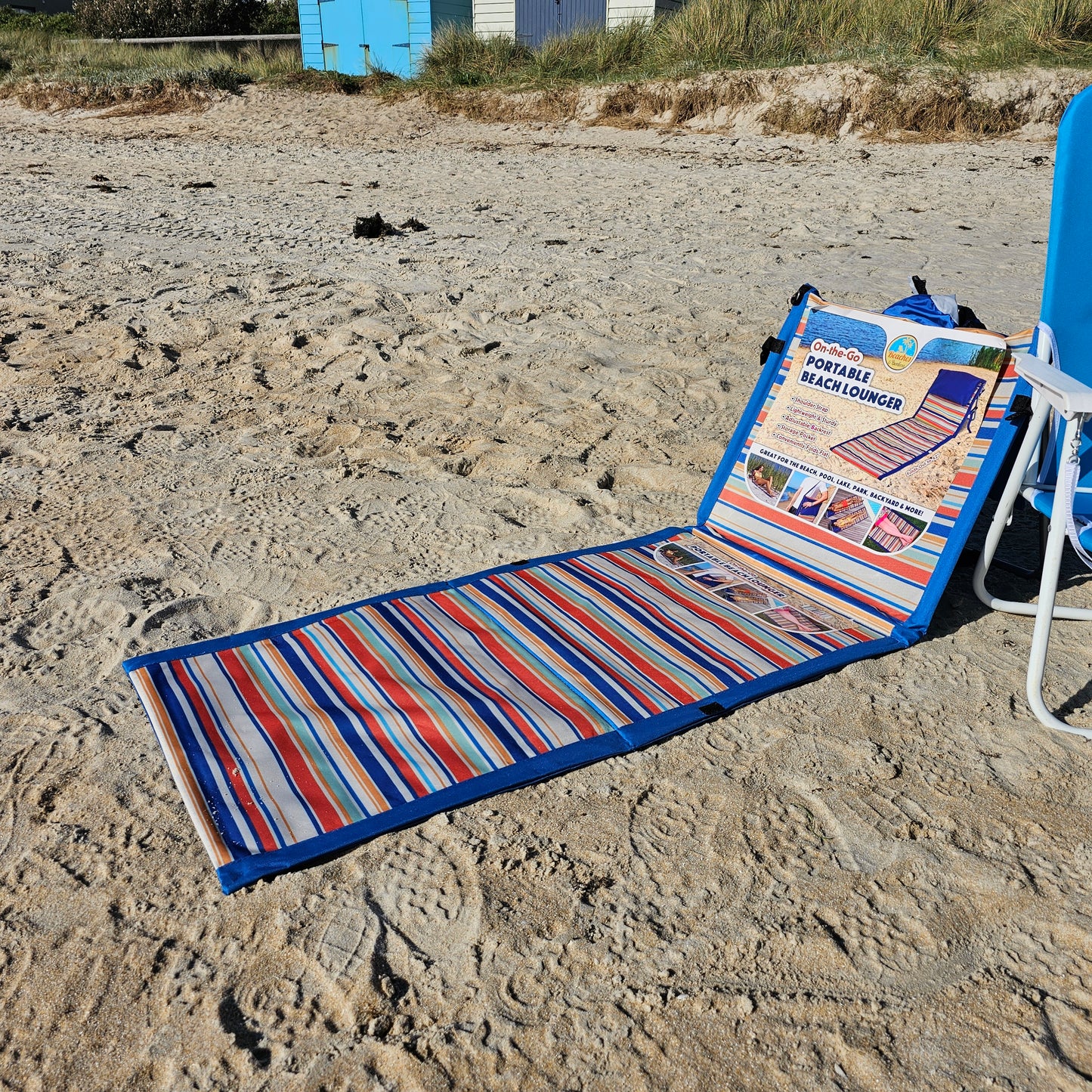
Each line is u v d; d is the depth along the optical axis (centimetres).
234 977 192
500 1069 174
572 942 199
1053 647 299
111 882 213
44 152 1390
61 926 203
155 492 405
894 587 314
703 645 296
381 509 391
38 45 2316
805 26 1566
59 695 276
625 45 1664
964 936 200
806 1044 178
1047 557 251
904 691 278
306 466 431
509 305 651
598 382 524
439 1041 179
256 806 230
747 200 1009
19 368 545
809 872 216
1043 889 211
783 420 357
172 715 262
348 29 1944
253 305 654
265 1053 178
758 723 264
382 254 789
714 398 500
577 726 259
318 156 1352
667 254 786
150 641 301
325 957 196
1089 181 278
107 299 666
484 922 203
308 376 540
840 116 1364
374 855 220
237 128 1587
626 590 328
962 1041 179
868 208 952
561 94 1570
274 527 376
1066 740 257
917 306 332
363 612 312
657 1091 170
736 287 689
